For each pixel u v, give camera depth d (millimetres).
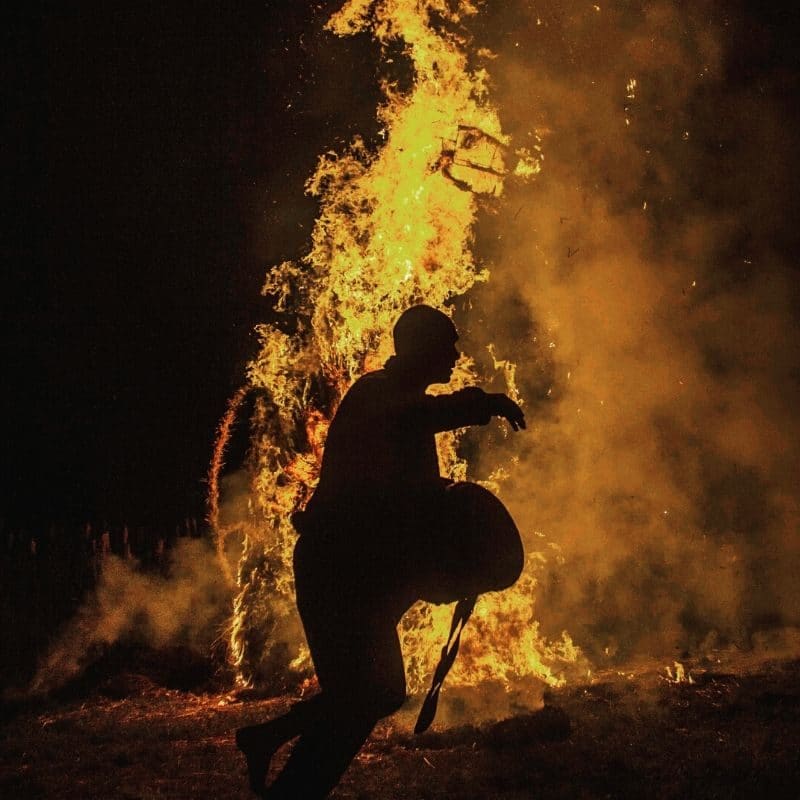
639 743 5750
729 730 5965
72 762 6008
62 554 12078
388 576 4293
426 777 5391
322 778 4191
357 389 4527
